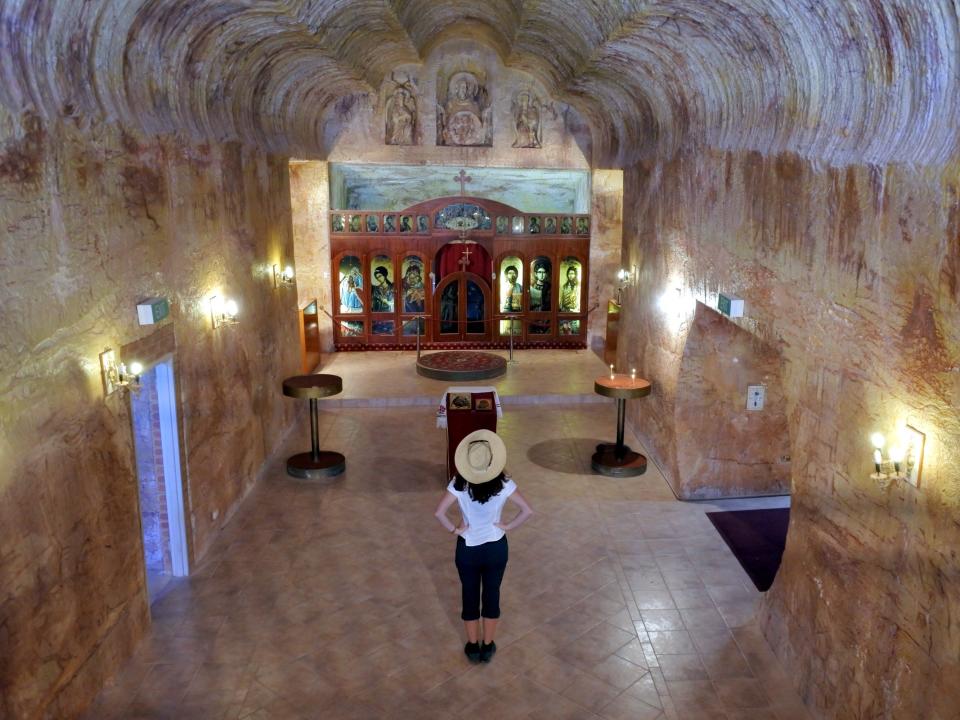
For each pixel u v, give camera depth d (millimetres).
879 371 4367
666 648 6133
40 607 4621
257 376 9680
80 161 5152
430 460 10352
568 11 8367
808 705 5383
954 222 3607
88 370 5254
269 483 9531
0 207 4219
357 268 16078
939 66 3646
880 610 4406
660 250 9789
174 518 7105
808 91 5191
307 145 13422
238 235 8898
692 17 6109
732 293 6926
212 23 6895
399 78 14969
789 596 5824
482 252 16234
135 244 6027
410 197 17438
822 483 5195
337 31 8945
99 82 5445
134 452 6055
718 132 7305
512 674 5797
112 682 5641
